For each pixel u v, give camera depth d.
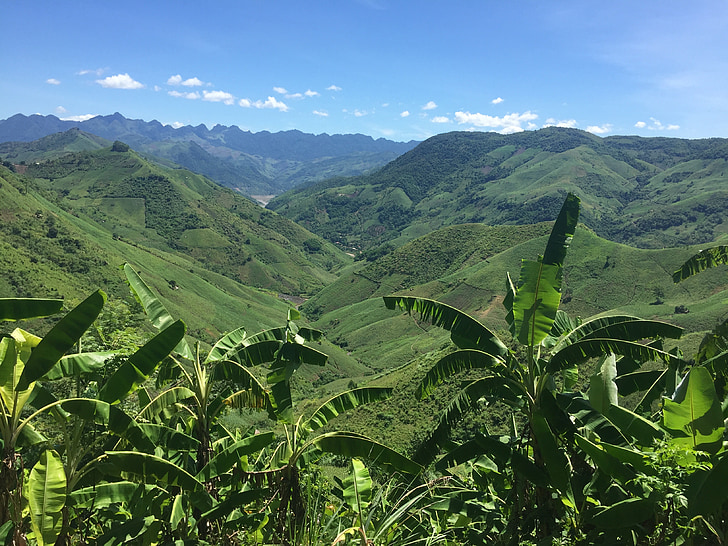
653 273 138.62
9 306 4.61
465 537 6.04
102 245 147.62
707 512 3.86
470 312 139.25
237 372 5.56
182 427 6.65
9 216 129.75
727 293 114.38
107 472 4.59
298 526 5.23
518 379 5.91
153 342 4.82
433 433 6.02
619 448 4.66
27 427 4.53
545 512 5.42
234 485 5.85
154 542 5.05
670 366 5.47
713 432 4.16
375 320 152.88
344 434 5.36
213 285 173.38
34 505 4.21
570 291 141.12
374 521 5.15
